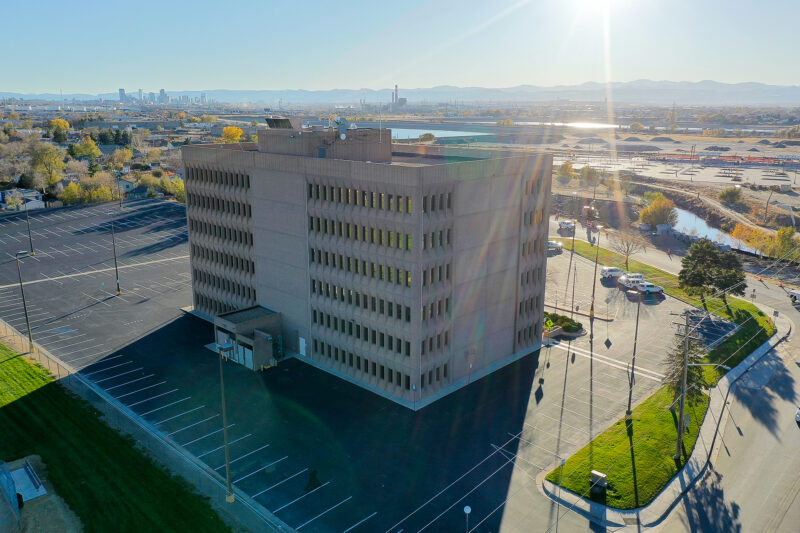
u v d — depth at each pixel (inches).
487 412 2600.9
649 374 2992.1
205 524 1863.9
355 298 2832.2
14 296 4114.2
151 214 6776.6
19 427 2415.1
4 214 6727.4
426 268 2573.8
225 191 3405.5
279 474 2138.3
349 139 3161.9
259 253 3289.9
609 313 3885.3
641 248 5649.6
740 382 2908.5
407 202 2509.8
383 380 2795.3
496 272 2972.4
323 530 1846.7
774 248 5418.3
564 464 2194.9
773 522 1900.8
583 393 2783.0
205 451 2278.5
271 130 3186.5
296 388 2812.5
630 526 1877.5
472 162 2689.5
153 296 4136.3
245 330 3075.8
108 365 3034.0
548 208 3206.2
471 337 2915.8
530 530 1856.5
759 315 3791.8
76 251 5329.7
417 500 1999.3
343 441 2362.2
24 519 1870.1
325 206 2851.9
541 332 3380.9
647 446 2317.9
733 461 2239.2
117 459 2208.4
